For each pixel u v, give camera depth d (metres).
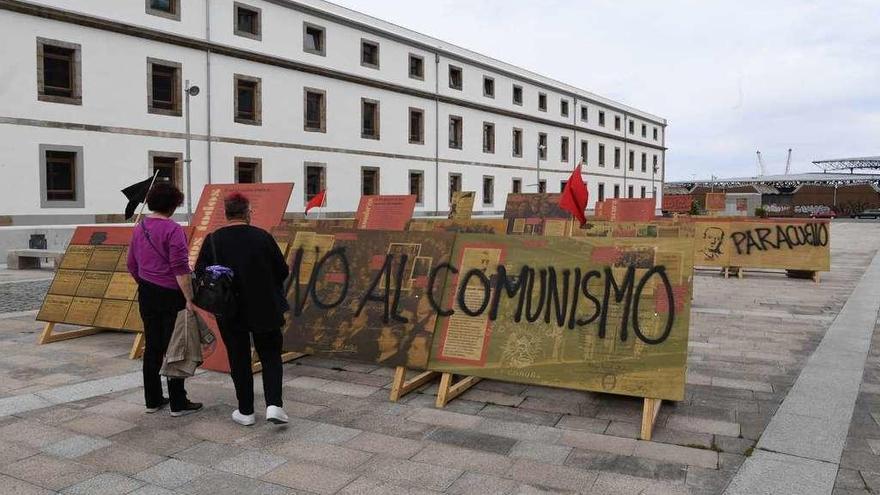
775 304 10.80
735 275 15.59
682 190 94.81
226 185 7.68
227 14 27.47
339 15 32.84
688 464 4.00
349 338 5.81
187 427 4.68
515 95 48.06
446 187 41.34
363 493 3.62
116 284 7.30
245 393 4.68
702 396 5.41
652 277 4.95
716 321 9.11
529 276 5.34
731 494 3.58
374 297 5.87
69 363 6.50
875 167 90.88
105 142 23.28
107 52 23.27
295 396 5.46
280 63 29.83
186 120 24.88
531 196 11.16
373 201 11.29
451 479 3.80
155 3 25.02
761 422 4.75
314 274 6.25
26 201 21.17
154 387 4.96
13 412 4.98
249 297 4.53
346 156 33.81
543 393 5.55
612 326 4.93
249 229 4.68
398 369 5.48
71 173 22.64
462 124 42.62
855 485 3.67
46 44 21.52
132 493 3.63
